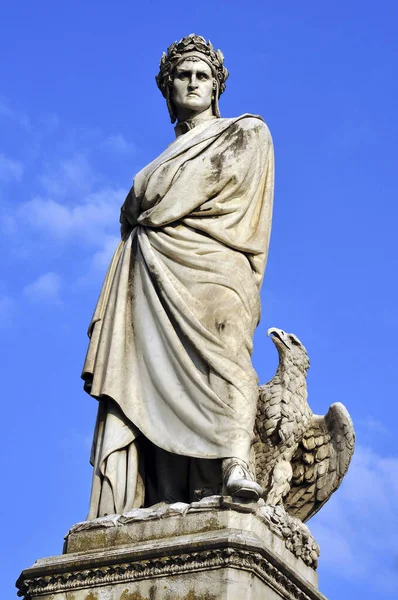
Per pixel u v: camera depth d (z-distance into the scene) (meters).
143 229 12.30
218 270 11.91
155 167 12.42
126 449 11.77
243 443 11.30
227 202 12.29
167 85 13.12
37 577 11.12
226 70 13.23
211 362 11.51
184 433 11.48
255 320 11.98
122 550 10.91
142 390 11.80
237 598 10.47
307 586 11.22
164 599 10.63
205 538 10.66
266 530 11.07
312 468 12.47
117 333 12.02
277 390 12.21
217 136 12.49
